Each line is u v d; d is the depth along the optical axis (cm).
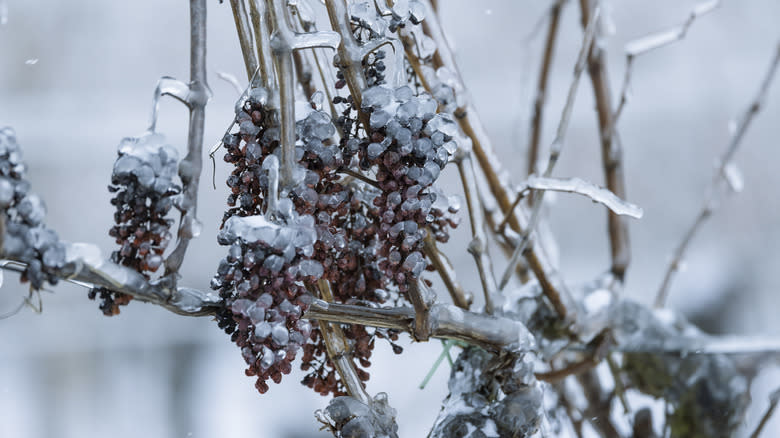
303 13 164
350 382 162
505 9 727
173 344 586
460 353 174
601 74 198
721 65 715
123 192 149
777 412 193
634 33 721
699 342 192
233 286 153
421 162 151
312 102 154
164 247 150
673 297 536
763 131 693
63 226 725
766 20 705
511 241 183
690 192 707
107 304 152
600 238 682
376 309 161
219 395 536
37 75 760
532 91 244
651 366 192
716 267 607
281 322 148
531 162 227
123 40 766
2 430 515
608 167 198
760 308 557
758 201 681
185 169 151
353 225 163
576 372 187
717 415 191
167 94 150
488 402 170
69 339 598
